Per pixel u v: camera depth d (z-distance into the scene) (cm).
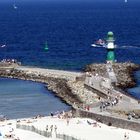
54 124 14650
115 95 17988
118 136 13562
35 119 15425
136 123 14238
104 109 15950
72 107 16862
